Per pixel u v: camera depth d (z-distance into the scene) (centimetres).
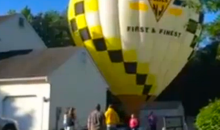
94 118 2352
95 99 3312
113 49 3697
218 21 1563
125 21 3634
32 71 3072
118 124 3144
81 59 3234
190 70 4788
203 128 1591
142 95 3828
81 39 3847
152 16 3631
